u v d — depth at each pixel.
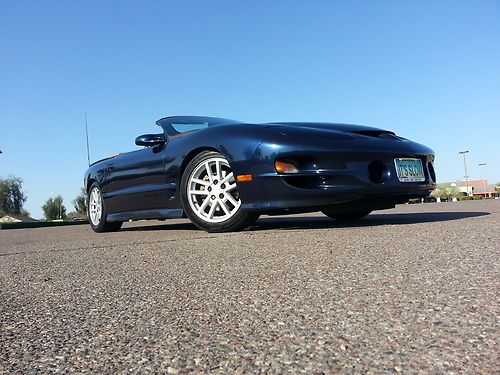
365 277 1.76
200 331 1.26
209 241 3.24
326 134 3.41
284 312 1.38
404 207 7.97
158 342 1.20
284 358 1.03
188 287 1.81
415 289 1.53
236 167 3.49
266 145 3.38
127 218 4.76
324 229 3.55
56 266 2.59
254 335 1.19
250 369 0.98
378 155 3.40
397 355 1.00
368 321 1.24
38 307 1.66
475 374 0.90
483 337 1.08
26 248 3.75
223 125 3.80
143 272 2.22
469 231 2.96
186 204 3.91
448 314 1.25
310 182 3.29
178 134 4.20
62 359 1.12
